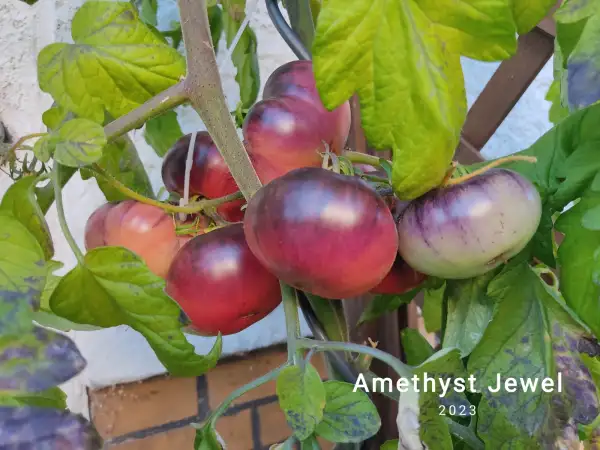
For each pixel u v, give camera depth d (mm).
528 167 281
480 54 174
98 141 229
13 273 198
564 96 241
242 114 360
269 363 588
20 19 442
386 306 365
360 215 212
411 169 189
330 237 208
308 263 213
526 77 541
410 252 247
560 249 254
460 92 181
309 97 305
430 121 179
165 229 304
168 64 284
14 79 444
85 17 279
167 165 335
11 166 295
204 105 256
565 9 200
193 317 272
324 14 169
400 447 213
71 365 184
